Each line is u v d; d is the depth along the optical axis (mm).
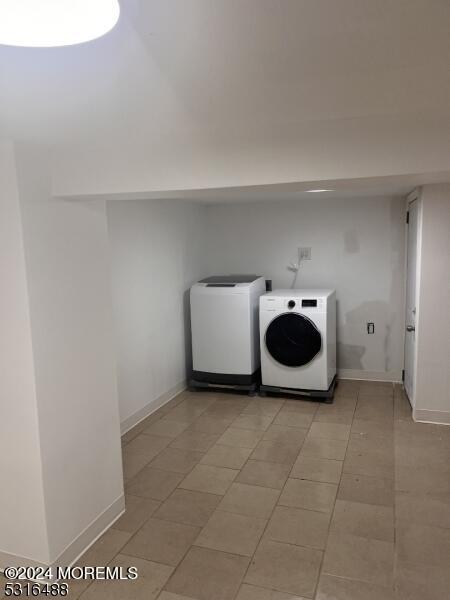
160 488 2902
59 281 2137
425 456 3205
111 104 1363
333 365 4570
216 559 2264
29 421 2043
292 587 2072
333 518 2555
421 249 3543
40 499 2078
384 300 4711
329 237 4797
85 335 2316
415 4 794
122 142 1881
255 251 5078
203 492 2850
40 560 2125
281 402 4305
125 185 2023
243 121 1609
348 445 3406
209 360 4559
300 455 3281
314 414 4004
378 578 2109
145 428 3801
